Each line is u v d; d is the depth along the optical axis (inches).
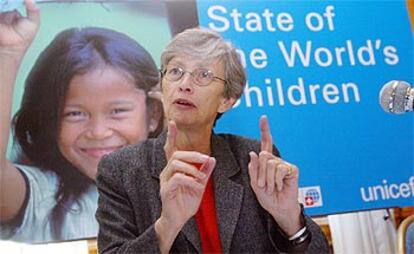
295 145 72.4
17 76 66.2
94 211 65.9
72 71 67.8
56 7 68.8
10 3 67.2
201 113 54.5
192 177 43.3
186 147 54.1
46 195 65.2
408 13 80.9
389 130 75.9
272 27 75.4
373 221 84.7
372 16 79.6
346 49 77.4
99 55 68.9
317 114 74.0
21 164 65.1
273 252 49.6
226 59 55.2
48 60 67.5
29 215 64.4
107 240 46.6
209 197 51.6
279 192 46.5
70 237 64.8
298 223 47.6
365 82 76.8
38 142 65.9
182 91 54.5
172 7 72.2
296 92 74.1
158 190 49.2
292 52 75.2
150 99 69.5
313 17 77.5
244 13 74.7
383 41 79.0
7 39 66.3
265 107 72.4
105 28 69.7
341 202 72.3
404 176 74.9
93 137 67.2
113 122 67.9
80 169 66.5
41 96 66.7
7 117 65.3
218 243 49.6
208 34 56.4
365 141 74.9
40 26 67.9
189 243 48.4
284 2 76.9
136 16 70.9
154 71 70.1
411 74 78.4
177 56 55.4
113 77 68.8
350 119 75.1
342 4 79.1
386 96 44.9
